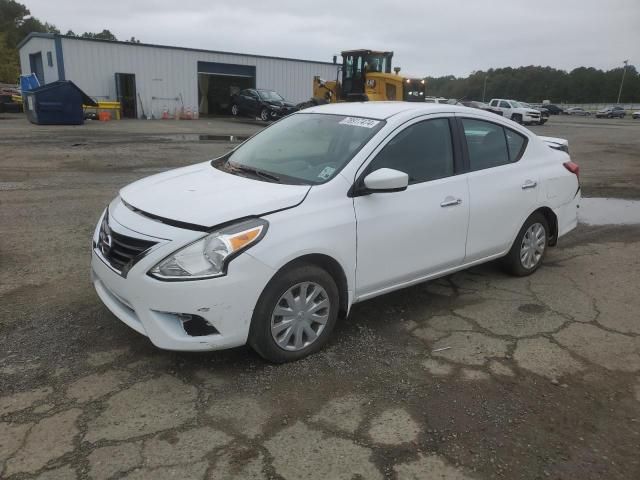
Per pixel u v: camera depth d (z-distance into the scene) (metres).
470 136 4.52
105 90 28.50
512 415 3.04
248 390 3.18
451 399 3.17
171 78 30.17
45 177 9.69
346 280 3.63
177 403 3.03
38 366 3.35
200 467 2.54
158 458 2.59
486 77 131.00
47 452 2.60
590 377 3.46
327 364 3.50
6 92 33.62
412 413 3.02
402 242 3.90
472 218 4.39
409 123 4.07
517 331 4.07
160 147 14.68
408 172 4.01
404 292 4.78
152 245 3.12
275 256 3.19
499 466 2.63
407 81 20.81
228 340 3.17
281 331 3.39
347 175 3.64
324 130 4.21
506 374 3.46
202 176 3.98
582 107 97.00
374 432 2.84
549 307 4.52
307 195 3.45
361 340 3.85
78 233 6.16
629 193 9.98
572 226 5.60
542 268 5.52
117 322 3.94
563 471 2.62
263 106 27.06
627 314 4.42
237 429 2.83
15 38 111.00
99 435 2.74
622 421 3.02
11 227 6.34
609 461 2.70
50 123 21.41
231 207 3.24
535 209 4.99
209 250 3.05
